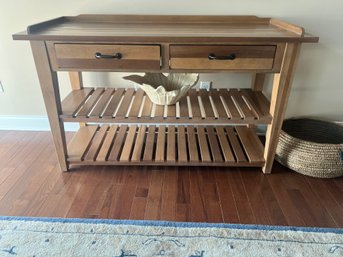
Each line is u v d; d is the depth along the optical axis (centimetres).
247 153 167
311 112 196
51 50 128
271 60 128
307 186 156
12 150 185
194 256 116
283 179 161
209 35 126
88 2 166
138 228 128
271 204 143
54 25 151
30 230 127
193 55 127
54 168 169
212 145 176
